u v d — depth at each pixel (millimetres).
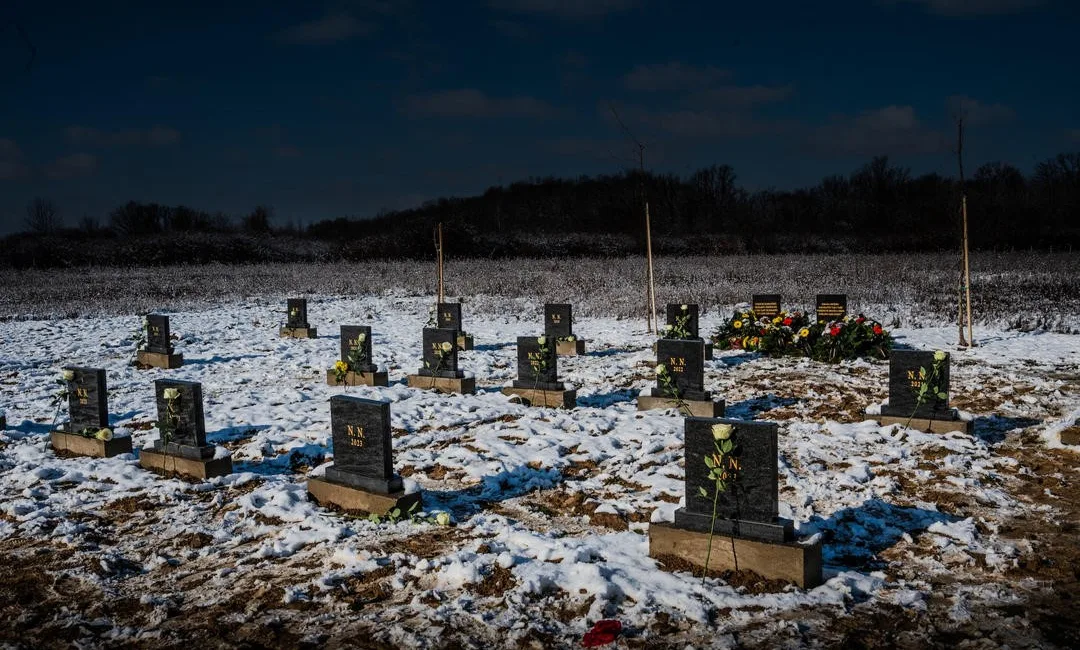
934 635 4188
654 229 58938
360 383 12133
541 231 54031
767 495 4922
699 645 4082
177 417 7438
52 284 31062
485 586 4820
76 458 8031
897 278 30109
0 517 6348
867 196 68625
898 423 8641
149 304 25000
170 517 6285
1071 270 32250
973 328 17156
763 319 15695
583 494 6781
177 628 4414
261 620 4477
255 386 12312
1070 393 10453
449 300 26484
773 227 63688
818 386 11328
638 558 5250
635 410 10055
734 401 10586
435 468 7605
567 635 4254
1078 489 6715
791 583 4789
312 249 51188
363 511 6254
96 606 4734
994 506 6309
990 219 51906
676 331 14812
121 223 59500
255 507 6422
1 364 13875
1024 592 4738
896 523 5941
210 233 50906
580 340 15133
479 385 12195
